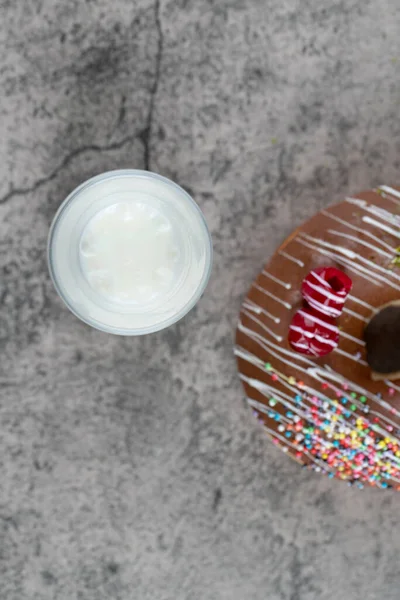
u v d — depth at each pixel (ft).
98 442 1.91
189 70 1.87
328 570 1.95
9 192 1.86
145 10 1.86
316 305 1.78
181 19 1.87
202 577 1.94
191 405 1.91
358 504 1.95
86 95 1.86
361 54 1.89
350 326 1.86
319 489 1.94
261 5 1.87
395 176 1.91
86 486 1.91
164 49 1.87
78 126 1.86
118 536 1.93
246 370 1.85
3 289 1.87
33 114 1.86
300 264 1.83
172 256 1.76
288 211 1.90
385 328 1.82
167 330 1.90
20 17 1.84
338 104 1.90
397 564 1.96
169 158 1.88
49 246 1.76
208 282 1.89
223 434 1.92
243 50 1.88
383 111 1.90
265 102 1.88
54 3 1.85
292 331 1.82
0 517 1.91
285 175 1.89
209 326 1.90
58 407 1.90
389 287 1.85
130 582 1.94
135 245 1.75
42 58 1.85
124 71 1.86
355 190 1.90
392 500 1.95
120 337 1.89
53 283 1.83
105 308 1.77
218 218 1.89
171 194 1.76
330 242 1.84
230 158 1.88
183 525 1.93
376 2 1.89
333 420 1.87
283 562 1.95
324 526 1.95
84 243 1.75
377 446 1.87
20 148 1.86
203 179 1.88
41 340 1.88
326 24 1.89
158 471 1.92
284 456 1.93
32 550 1.92
